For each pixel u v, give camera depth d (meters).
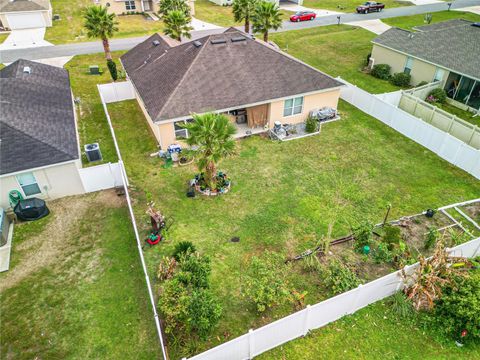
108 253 16.20
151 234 16.80
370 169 21.77
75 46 41.38
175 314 12.25
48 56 38.34
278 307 13.84
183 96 22.27
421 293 13.03
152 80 25.16
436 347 12.64
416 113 26.80
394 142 24.42
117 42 42.62
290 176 21.08
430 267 13.18
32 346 12.63
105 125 25.94
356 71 36.19
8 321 13.42
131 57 30.50
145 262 15.68
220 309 12.58
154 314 12.96
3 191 17.81
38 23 47.22
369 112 27.61
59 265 15.66
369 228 15.76
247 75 24.19
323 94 25.91
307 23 50.91
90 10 31.08
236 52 24.78
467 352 12.52
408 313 13.49
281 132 24.45
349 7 60.25
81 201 19.22
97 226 17.66
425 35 33.28
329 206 18.88
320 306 12.34
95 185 19.78
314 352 12.41
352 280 14.20
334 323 13.31
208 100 22.56
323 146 23.91
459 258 13.85
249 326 13.19
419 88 29.17
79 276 15.15
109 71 34.03
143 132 25.19
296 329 12.54
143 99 23.88
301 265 15.52
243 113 25.78
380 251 15.31
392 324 13.30
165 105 21.70
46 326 13.27
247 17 37.34
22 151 17.95
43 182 18.48
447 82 29.92
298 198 19.42
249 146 23.73
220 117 17.86
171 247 16.44
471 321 12.38
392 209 18.81
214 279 14.89
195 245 16.48
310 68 25.88
